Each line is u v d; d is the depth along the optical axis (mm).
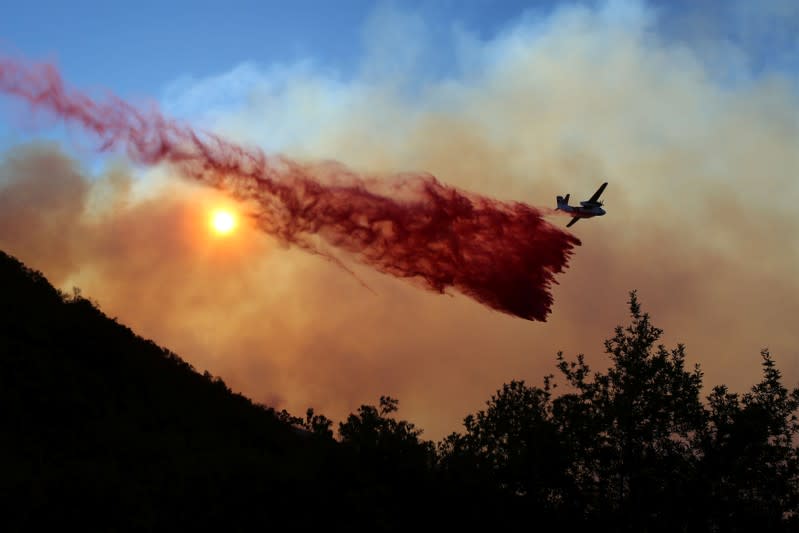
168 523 19750
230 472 23062
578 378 22172
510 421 21578
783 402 19969
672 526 19031
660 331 22062
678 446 20203
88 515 19844
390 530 19203
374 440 21797
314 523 19953
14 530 18359
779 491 18828
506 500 20234
